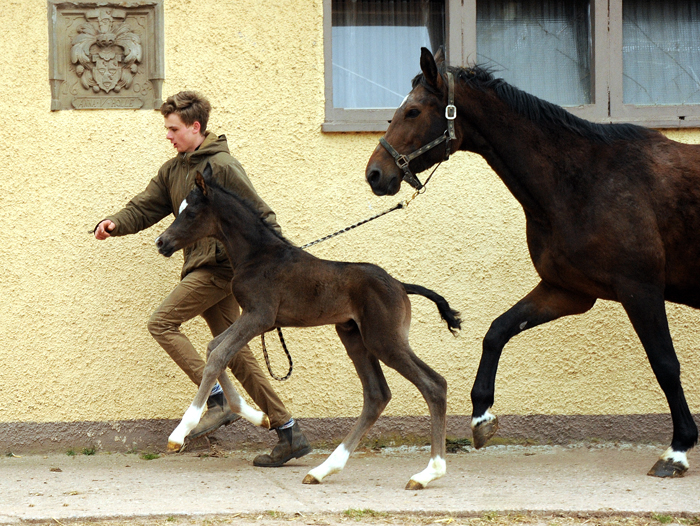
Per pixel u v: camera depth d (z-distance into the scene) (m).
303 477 4.14
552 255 4.15
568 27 5.41
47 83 4.98
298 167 5.07
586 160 4.09
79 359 4.96
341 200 5.07
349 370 5.04
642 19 5.43
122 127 5.00
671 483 3.86
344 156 5.08
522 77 5.39
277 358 5.03
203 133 4.54
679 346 5.06
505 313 4.32
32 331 4.94
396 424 5.03
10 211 4.94
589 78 5.38
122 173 5.00
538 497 3.61
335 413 5.03
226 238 4.05
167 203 4.67
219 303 4.69
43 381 4.94
